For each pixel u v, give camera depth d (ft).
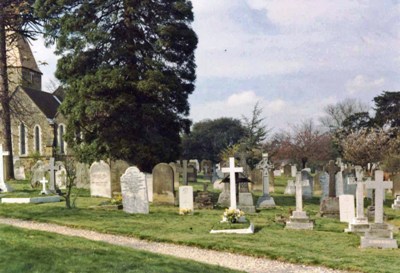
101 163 90.79
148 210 69.77
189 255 44.14
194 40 112.37
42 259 35.78
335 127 270.05
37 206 73.56
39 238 43.83
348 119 229.45
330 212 71.72
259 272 38.24
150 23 111.34
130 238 52.42
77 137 111.45
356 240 51.47
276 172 194.29
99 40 106.01
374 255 43.88
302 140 222.89
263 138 185.16
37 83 217.36
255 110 189.57
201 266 37.60
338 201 71.82
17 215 65.00
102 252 39.24
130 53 107.76
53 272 32.89
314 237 52.95
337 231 57.72
